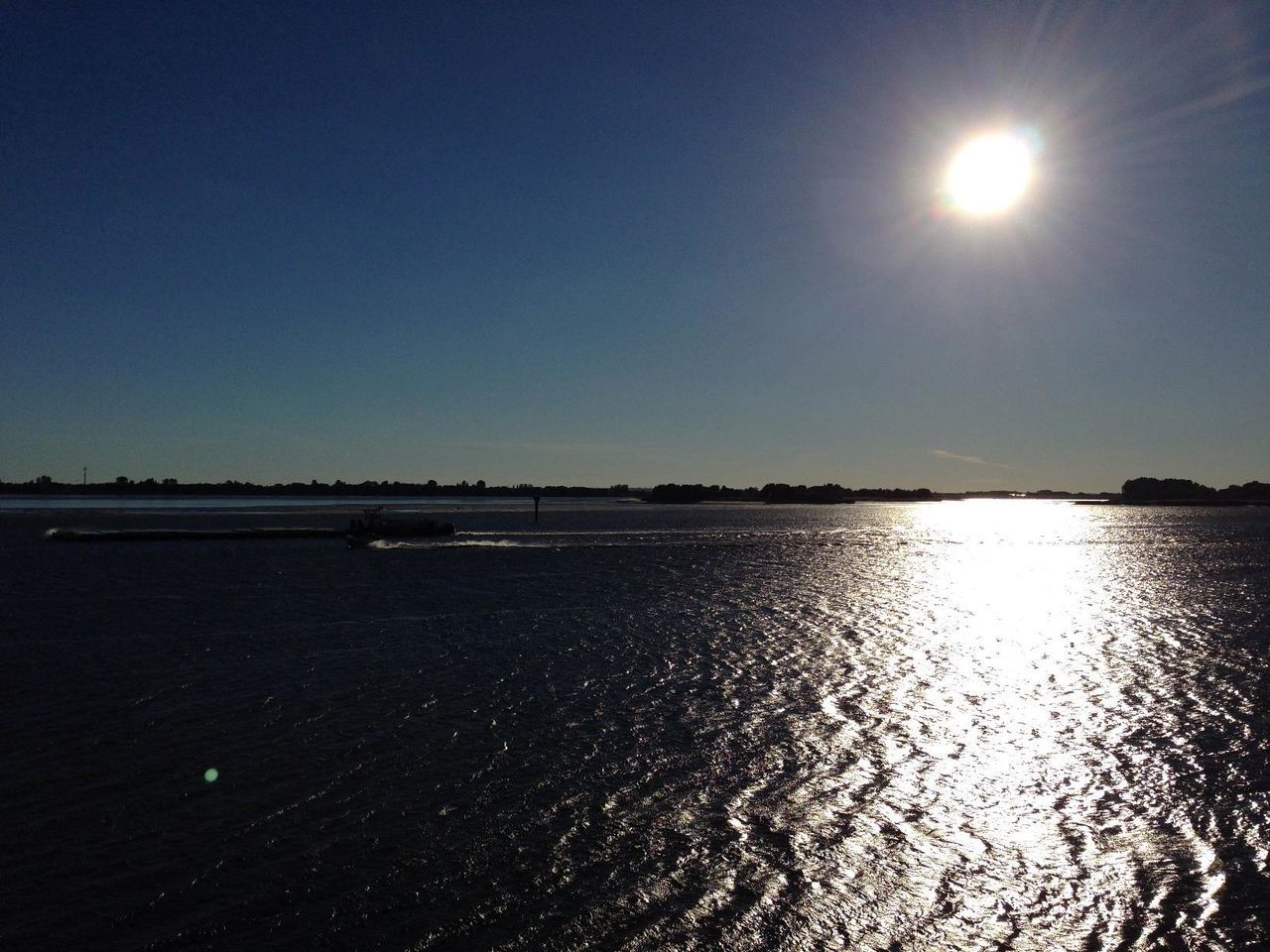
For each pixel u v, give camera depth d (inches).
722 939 443.2
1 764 665.6
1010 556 2721.5
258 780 636.7
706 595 1619.1
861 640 1178.6
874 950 437.1
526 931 447.8
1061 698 879.7
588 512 6555.1
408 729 757.3
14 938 436.1
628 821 573.6
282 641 1137.4
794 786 635.5
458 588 1688.0
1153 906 479.2
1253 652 1125.1
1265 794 627.5
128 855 521.3
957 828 570.9
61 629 1217.4
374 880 495.5
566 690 890.7
